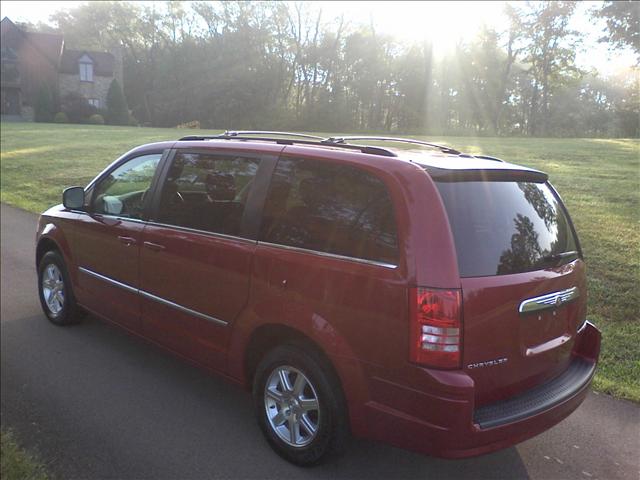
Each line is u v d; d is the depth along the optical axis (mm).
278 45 70812
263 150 3676
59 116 56688
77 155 20422
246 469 3359
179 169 4211
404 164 3039
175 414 3977
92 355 4938
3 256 8312
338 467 3391
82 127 43500
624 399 4270
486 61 61719
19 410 4004
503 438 2875
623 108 17109
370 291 2910
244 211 3621
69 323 5555
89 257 4949
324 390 3139
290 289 3250
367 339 2930
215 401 4176
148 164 4520
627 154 17000
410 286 2777
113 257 4621
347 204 3146
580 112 48250
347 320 3002
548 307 3152
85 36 85250
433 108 65688
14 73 58781
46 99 58031
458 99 64250
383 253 2924
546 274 3174
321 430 3180
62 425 3818
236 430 3783
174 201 4164
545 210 3479
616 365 4766
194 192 4027
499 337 2896
